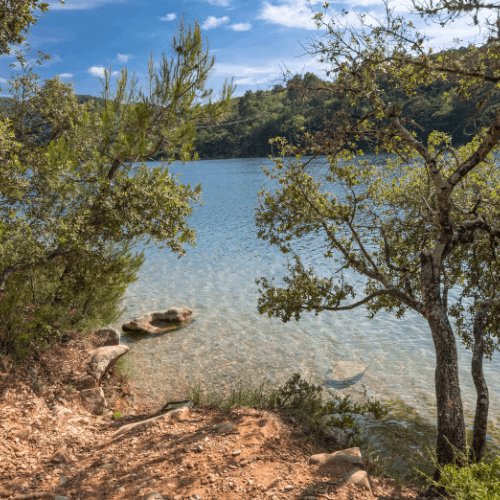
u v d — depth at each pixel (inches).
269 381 540.1
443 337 323.6
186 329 718.5
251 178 3991.1
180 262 1182.9
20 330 395.5
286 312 422.9
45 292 418.9
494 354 604.1
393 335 681.6
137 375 549.0
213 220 1888.5
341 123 358.0
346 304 822.5
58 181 400.8
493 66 276.4
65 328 459.2
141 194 421.4
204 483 247.1
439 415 312.3
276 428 330.6
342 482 248.2
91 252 417.7
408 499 259.8
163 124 459.8
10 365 383.6
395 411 466.9
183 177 4424.2
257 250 1293.1
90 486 252.8
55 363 418.0
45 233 395.5
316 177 420.5
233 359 605.0
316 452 305.3
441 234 345.7
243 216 1966.0
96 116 449.7
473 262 437.1
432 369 566.9
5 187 367.2
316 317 767.7
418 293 515.8
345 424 376.2
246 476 254.1
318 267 1063.0
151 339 678.5
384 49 324.8
